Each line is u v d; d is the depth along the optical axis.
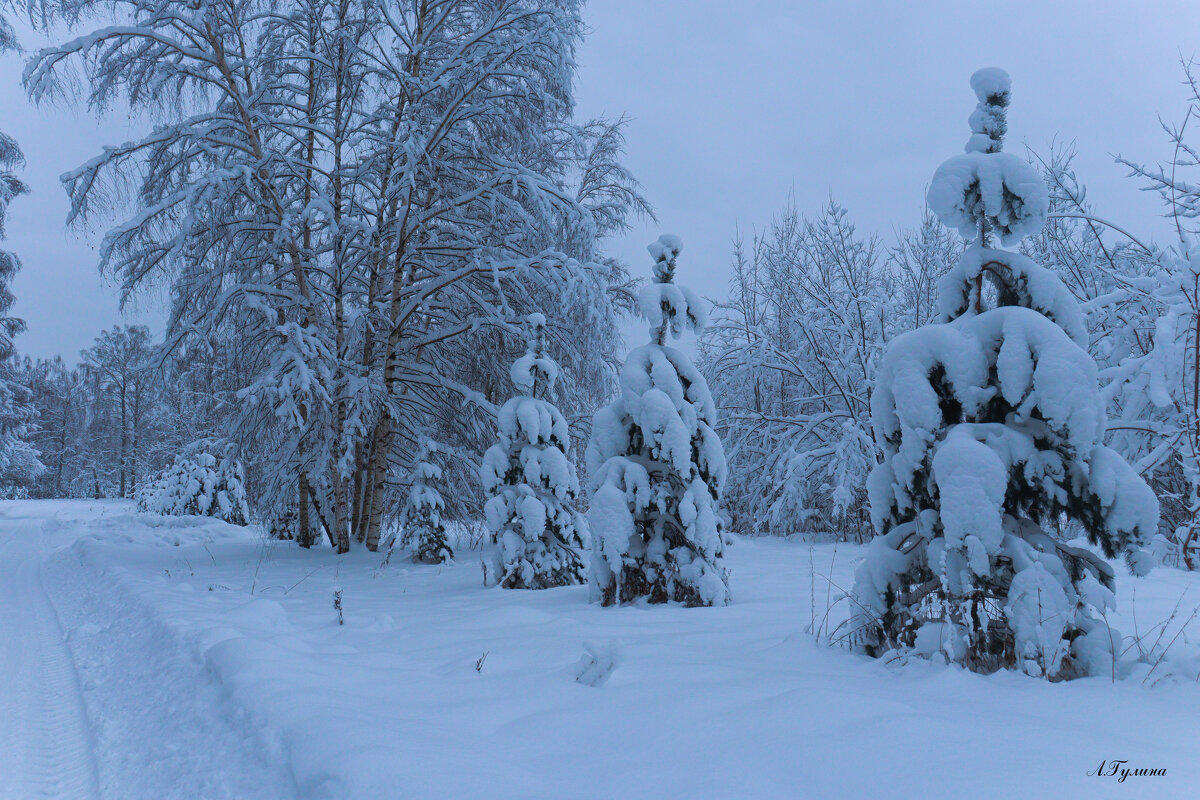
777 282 18.39
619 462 6.67
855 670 3.58
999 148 4.11
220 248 11.80
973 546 3.40
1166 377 8.15
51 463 63.31
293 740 2.79
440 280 12.09
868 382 13.80
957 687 3.06
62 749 3.57
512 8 11.55
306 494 14.02
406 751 2.46
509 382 13.41
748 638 4.50
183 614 6.25
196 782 2.80
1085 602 3.46
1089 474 3.47
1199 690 2.89
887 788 2.05
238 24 11.95
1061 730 2.43
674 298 6.99
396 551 12.27
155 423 51.44
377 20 11.69
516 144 12.78
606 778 2.29
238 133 12.12
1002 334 3.78
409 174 10.81
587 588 7.64
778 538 15.17
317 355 10.94
